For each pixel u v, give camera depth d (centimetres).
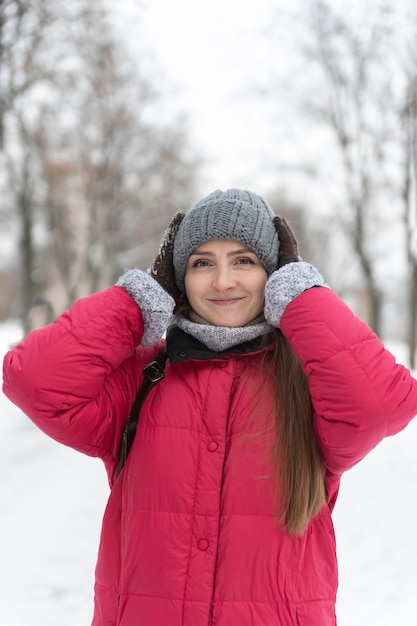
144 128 1590
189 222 195
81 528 423
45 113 1357
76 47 907
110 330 178
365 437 162
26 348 176
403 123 1066
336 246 2764
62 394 172
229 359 183
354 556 384
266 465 170
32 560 377
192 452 171
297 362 183
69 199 1686
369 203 1264
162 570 163
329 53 1059
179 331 192
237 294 189
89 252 1714
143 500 171
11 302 4244
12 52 721
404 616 316
